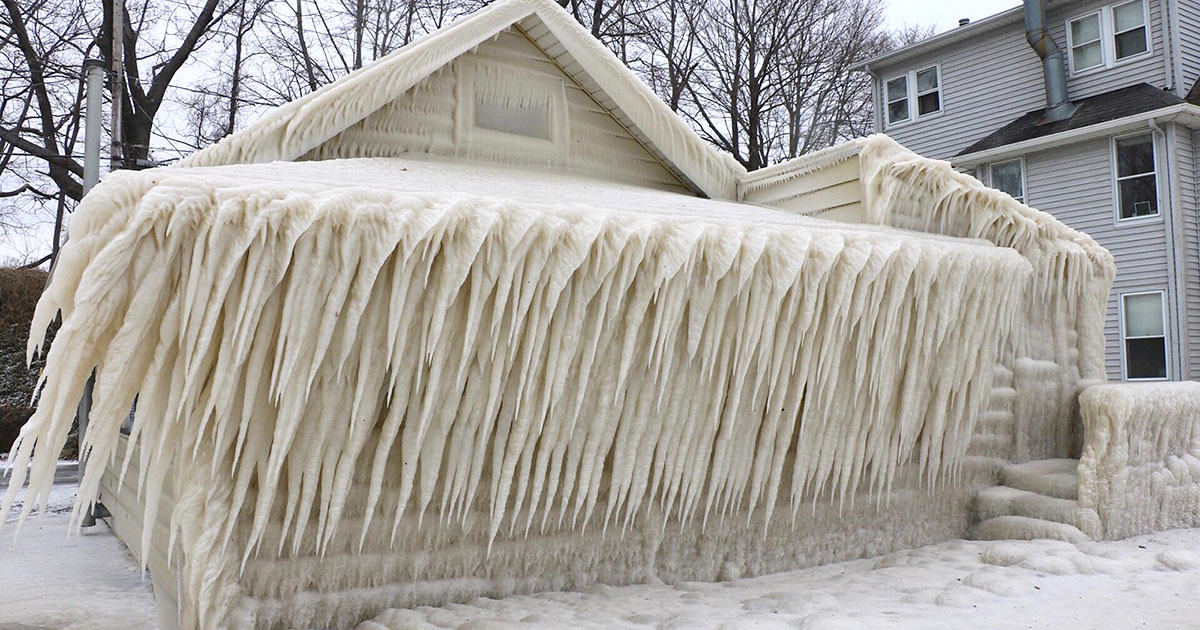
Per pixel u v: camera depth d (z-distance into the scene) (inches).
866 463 187.6
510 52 233.8
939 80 774.5
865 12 1109.7
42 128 869.2
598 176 250.7
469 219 125.0
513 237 126.7
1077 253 226.8
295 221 112.0
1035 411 226.1
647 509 165.6
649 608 142.7
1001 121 728.3
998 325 196.1
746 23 1002.1
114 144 538.0
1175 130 593.6
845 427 179.8
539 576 156.3
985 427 215.8
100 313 102.4
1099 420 195.3
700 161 259.1
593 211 138.6
